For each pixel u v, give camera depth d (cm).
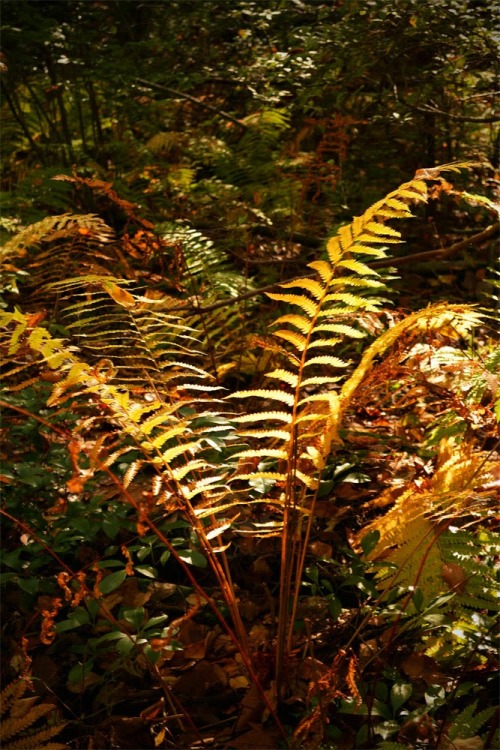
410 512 240
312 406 238
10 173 621
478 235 397
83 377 197
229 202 564
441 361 281
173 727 213
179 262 376
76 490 175
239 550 271
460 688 205
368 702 204
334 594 246
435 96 497
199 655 234
